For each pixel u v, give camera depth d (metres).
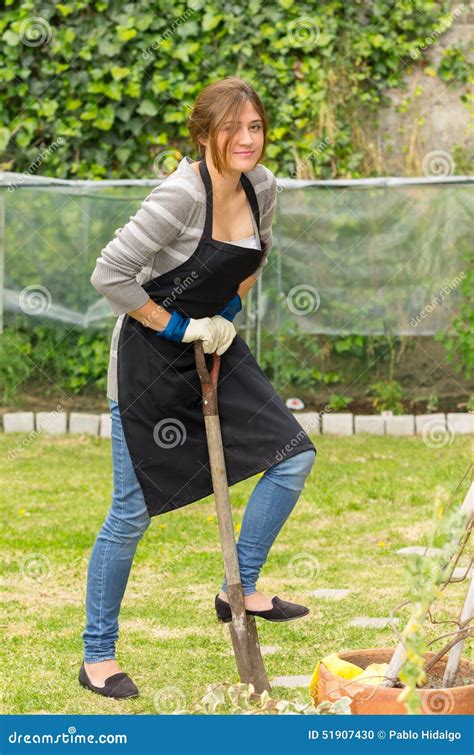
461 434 7.93
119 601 3.73
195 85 8.70
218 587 4.91
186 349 3.55
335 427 8.05
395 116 8.84
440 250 8.18
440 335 8.23
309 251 8.14
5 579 5.04
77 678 3.84
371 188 8.10
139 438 3.56
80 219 8.16
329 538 5.65
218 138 3.33
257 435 3.54
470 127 8.84
